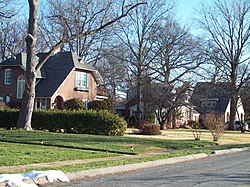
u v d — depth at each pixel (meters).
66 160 15.43
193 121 60.62
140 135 33.25
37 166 13.45
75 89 44.00
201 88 55.72
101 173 12.77
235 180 11.93
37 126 31.33
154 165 15.61
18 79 43.44
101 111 30.09
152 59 47.41
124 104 63.31
